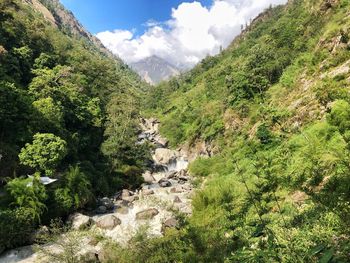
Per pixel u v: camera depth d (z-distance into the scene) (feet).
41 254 57.26
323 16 150.71
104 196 106.11
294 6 293.43
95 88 214.90
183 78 422.41
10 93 101.96
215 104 181.57
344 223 12.23
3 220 64.54
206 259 30.76
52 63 183.62
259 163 17.93
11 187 73.72
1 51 132.36
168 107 298.76
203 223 50.55
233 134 136.77
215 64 364.58
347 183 12.57
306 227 23.47
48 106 114.73
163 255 37.11
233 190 62.49
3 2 177.06
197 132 175.11
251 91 143.74
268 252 11.88
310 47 134.72
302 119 76.54
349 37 93.97
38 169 93.66
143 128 248.93
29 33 183.01
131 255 40.68
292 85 108.68
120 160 131.95
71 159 114.11
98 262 48.32
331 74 82.74
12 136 99.60
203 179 118.21
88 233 62.49
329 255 8.41
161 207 78.07
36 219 71.56
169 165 165.17
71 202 82.64
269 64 151.94
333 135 46.83
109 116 163.63
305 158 30.27
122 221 78.54
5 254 62.49
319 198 13.20
